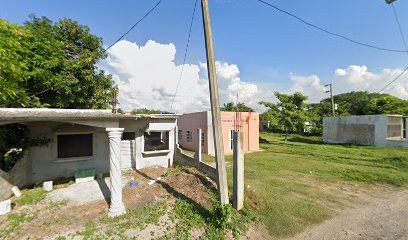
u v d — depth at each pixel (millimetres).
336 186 8508
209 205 6230
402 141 18484
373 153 16109
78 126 9602
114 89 14203
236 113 18047
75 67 11586
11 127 8336
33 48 10281
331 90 26922
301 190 7977
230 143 17688
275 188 8164
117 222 5398
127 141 11195
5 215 5848
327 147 20031
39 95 11547
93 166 10000
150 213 5863
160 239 4695
